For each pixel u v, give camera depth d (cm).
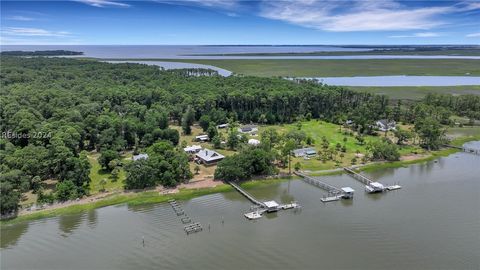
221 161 10469
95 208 8675
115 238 7362
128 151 12825
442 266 6356
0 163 9806
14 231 7681
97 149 12838
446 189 9775
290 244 7056
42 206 8625
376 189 9575
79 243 7200
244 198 9306
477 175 10862
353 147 13550
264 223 7938
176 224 7931
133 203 8919
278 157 11456
